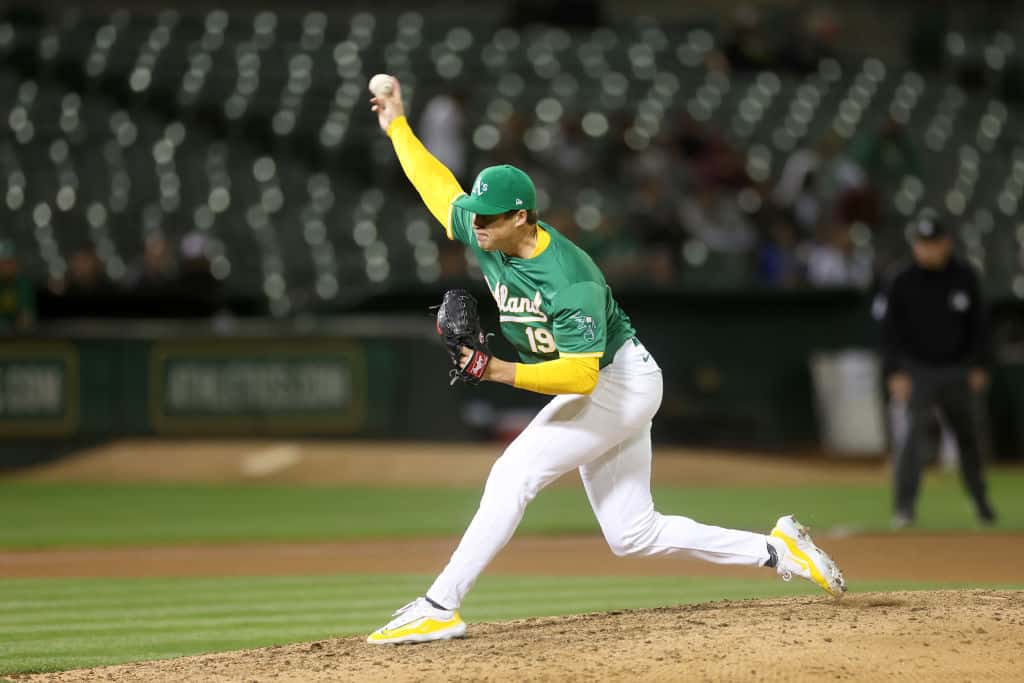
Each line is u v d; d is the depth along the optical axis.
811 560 19.58
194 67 74.25
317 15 83.62
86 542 37.03
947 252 35.97
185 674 17.61
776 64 86.88
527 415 55.41
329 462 51.88
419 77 78.12
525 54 82.44
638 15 94.38
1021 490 50.25
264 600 26.44
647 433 19.36
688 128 69.75
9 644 21.25
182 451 53.03
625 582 28.67
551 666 16.53
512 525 18.72
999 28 97.25
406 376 53.78
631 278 59.72
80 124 68.56
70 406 53.06
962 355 36.66
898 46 96.88
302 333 53.62
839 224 64.94
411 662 17.30
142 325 55.59
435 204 20.14
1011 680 15.70
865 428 59.06
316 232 65.69
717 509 43.59
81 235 63.03
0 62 72.69
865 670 15.98
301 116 72.31
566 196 69.19
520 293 18.42
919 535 36.38
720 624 18.38
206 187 66.75
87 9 83.12
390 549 35.53
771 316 59.47
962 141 84.62
